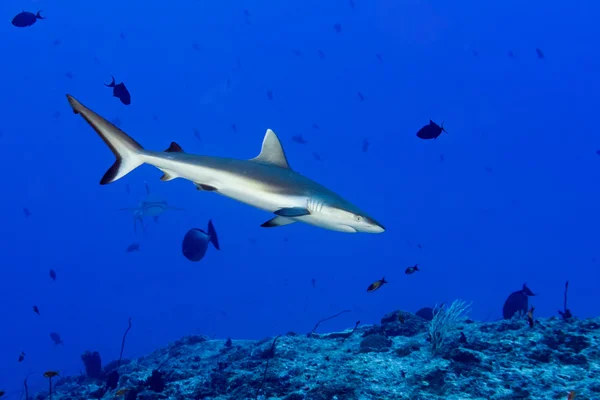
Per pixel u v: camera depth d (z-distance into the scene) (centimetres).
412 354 824
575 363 694
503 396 612
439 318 869
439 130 989
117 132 568
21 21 1132
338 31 3056
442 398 627
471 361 728
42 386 2027
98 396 975
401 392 659
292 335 1193
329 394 662
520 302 1078
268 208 534
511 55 3600
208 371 956
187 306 7062
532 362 713
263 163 567
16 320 7838
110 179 569
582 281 7144
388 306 5884
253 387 736
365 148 2942
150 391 786
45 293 9138
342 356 859
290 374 776
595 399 575
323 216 505
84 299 8575
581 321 912
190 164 551
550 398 597
